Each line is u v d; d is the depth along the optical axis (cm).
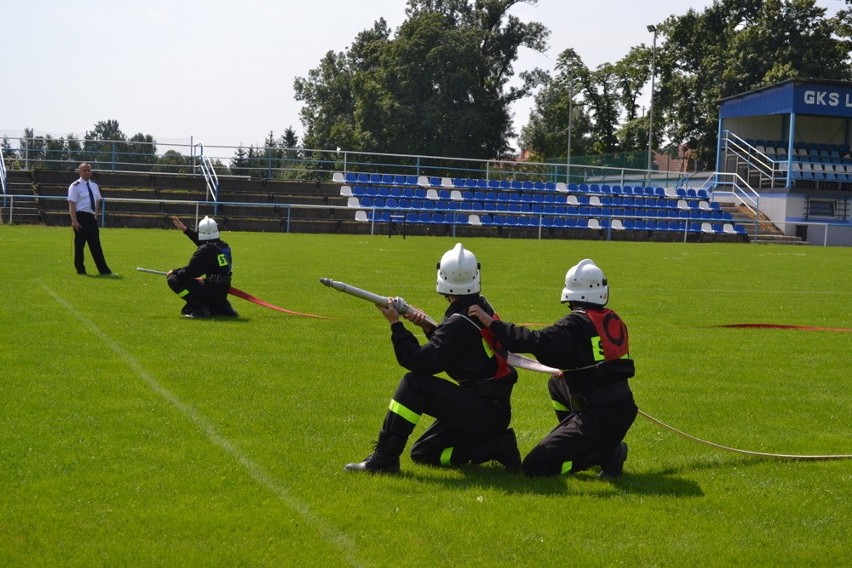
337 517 498
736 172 5147
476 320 591
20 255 2070
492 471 600
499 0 7275
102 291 1444
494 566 441
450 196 4525
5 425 653
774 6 6456
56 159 4028
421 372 580
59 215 3547
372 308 1377
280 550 452
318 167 5225
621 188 4819
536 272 2127
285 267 2052
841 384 911
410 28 6519
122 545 452
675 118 7044
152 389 782
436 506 522
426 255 2552
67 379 805
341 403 761
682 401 820
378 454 582
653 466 625
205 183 4084
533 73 7431
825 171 5000
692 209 4672
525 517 508
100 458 586
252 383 822
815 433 723
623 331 593
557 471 585
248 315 1259
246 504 514
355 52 7944
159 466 575
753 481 594
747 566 453
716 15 6931
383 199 4259
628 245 3669
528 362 587
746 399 835
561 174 5147
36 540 455
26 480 540
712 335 1217
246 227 3822
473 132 6462
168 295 1422
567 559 452
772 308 1545
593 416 581
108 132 4300
